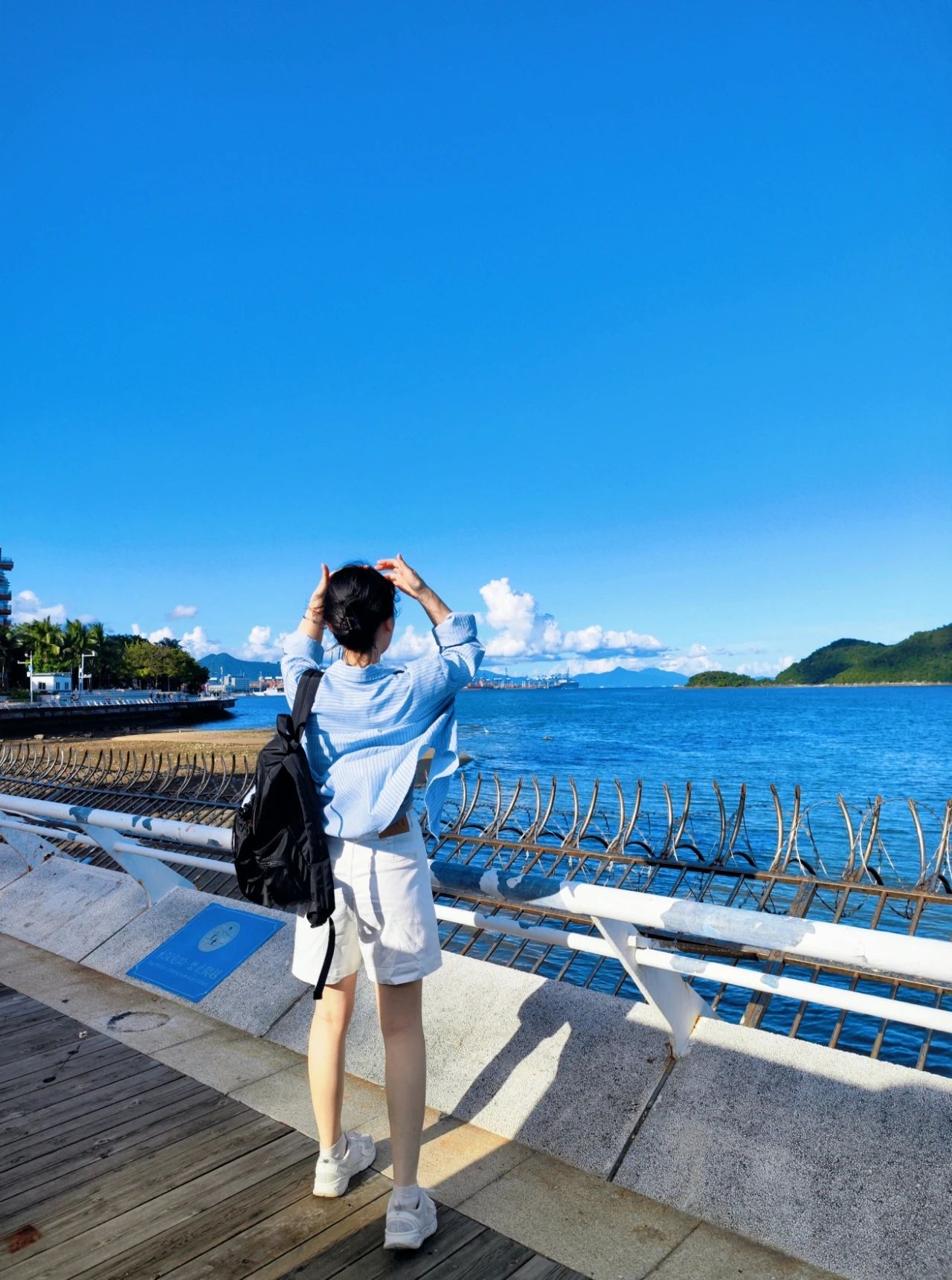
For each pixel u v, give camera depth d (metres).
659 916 2.27
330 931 2.04
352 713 2.04
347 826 1.94
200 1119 2.54
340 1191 2.15
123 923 4.17
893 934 2.00
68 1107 2.63
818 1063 2.37
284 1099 2.67
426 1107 2.63
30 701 86.75
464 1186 2.21
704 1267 1.89
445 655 2.13
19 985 3.72
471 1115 2.54
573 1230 2.03
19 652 115.19
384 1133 2.48
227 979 3.51
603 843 4.10
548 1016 2.79
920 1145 2.07
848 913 3.34
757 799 22.62
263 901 2.01
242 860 1.99
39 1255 1.93
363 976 3.29
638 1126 2.34
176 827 3.81
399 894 1.99
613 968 7.45
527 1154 2.35
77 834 4.50
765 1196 2.06
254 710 176.62
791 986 2.19
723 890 6.74
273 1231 2.02
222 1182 2.22
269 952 3.59
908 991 7.29
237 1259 1.92
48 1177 2.24
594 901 2.38
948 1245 1.86
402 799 1.95
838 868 11.68
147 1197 2.15
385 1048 2.03
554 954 7.82
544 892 2.51
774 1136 2.20
